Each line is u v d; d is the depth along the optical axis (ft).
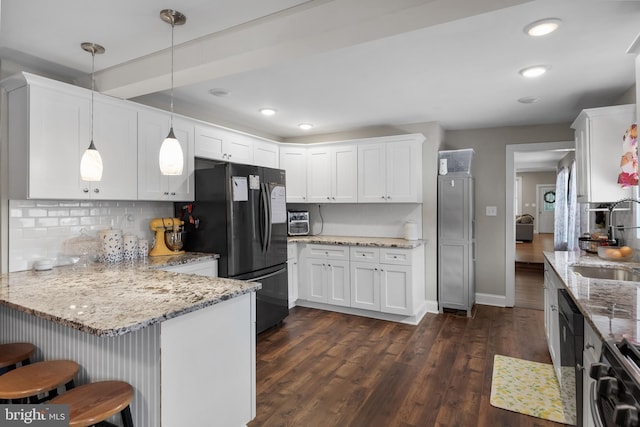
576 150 10.65
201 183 11.12
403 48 7.61
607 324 4.51
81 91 8.29
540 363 9.43
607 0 5.78
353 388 8.23
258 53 6.52
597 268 8.39
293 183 15.43
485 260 15.08
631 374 3.17
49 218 8.61
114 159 9.04
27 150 7.46
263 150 14.37
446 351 10.25
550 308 9.28
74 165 8.20
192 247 11.37
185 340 5.27
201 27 6.61
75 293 5.94
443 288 13.91
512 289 14.65
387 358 9.82
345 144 14.65
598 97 10.84
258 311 11.54
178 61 7.34
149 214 11.03
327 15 5.78
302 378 8.71
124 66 8.15
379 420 7.03
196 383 5.44
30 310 5.13
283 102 11.48
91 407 4.42
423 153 14.20
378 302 12.97
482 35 7.00
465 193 13.52
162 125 10.27
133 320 4.57
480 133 15.06
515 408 7.39
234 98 11.06
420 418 7.09
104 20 6.33
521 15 6.26
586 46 7.48
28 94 7.45
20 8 5.90
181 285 6.50
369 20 5.47
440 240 13.93
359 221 15.58
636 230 8.95
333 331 11.94
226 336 6.02
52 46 7.30
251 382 6.56
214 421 5.76
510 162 14.62
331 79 9.42
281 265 12.75
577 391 5.47
